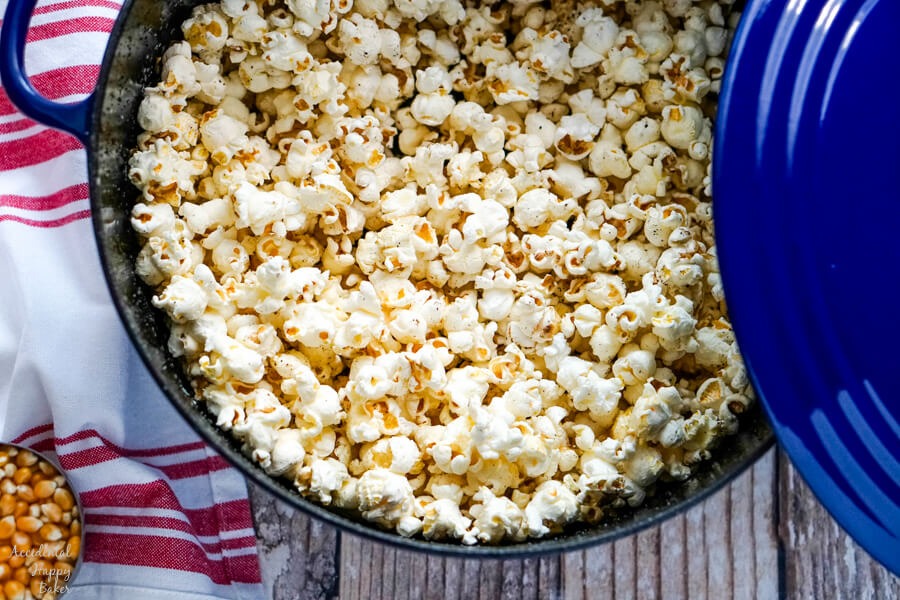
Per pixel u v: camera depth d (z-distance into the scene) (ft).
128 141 2.07
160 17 2.05
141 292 2.08
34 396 2.31
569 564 2.36
